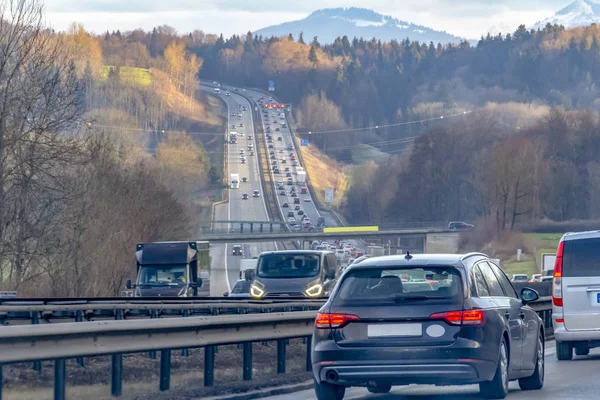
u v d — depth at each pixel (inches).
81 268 5738.2
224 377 1845.5
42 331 1251.2
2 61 4783.5
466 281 1391.5
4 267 5012.3
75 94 5012.3
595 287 2199.8
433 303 1365.7
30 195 4916.3
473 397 1547.7
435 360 1344.7
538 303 3255.4
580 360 2285.9
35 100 4837.6
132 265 6692.9
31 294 5108.3
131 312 2878.9
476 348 1352.1
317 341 1405.0
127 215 7017.7
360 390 1748.3
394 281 1400.1
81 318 2593.5
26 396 1512.1
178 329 1536.7
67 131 5039.4
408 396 1603.1
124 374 1924.2
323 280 3558.1
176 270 4825.3
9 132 4763.8
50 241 5054.1
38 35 4945.9
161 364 1604.3
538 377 1667.1
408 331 1360.7
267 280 3528.5
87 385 1718.8
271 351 2581.2
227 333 1684.3
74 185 5295.3
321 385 1448.1
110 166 6717.5
